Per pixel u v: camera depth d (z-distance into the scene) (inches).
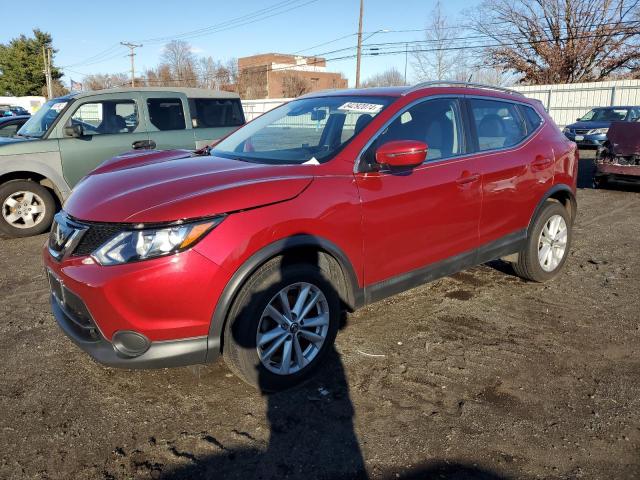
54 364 133.8
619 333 150.7
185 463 98.1
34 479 93.8
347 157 128.0
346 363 133.3
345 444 103.1
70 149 270.1
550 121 189.6
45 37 2677.2
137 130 293.1
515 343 144.4
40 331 153.6
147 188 114.0
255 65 3014.3
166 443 103.6
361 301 131.4
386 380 125.5
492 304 171.6
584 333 150.8
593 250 235.0
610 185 415.8
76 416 112.0
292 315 118.5
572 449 101.6
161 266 101.0
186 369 130.4
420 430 107.2
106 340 106.3
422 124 145.1
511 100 176.9
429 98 149.0
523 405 115.7
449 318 160.4
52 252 116.5
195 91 323.0
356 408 114.7
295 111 160.1
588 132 732.7
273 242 110.7
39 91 2684.5
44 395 119.6
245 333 110.5
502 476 94.6
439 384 123.9
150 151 165.5
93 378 127.0
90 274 103.7
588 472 95.5
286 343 118.1
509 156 164.9
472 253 157.0
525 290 184.4
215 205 105.7
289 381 119.9
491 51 1510.8
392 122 137.9
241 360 112.1
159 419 111.0
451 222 147.3
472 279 195.3
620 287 187.5
